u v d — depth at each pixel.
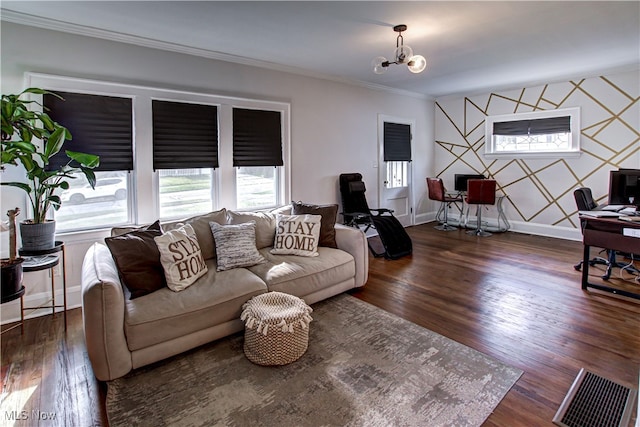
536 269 4.18
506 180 6.30
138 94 3.46
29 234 2.68
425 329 2.76
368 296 3.42
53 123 2.69
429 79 5.41
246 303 2.57
